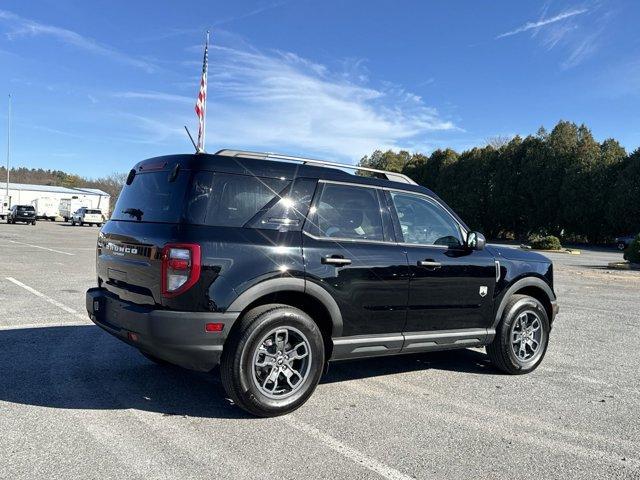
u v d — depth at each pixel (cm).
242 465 332
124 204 472
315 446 364
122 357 561
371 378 533
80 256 1738
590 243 4881
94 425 385
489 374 561
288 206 431
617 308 1044
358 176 479
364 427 402
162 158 444
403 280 472
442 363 600
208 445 359
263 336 403
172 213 405
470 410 448
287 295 426
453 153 6266
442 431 400
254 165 428
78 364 531
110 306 443
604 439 395
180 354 386
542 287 579
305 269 421
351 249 449
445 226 526
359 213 469
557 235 5019
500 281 543
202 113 1300
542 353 577
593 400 483
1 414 398
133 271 420
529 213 5172
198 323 383
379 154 7825
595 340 740
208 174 408
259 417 411
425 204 518
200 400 446
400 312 474
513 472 338
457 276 509
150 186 443
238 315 395
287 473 324
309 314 454
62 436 364
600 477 335
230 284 391
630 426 422
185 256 383
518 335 561
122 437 366
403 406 452
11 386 460
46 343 606
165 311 384
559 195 4819
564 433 404
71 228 4459
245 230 409
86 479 307
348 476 323
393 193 497
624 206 4238
